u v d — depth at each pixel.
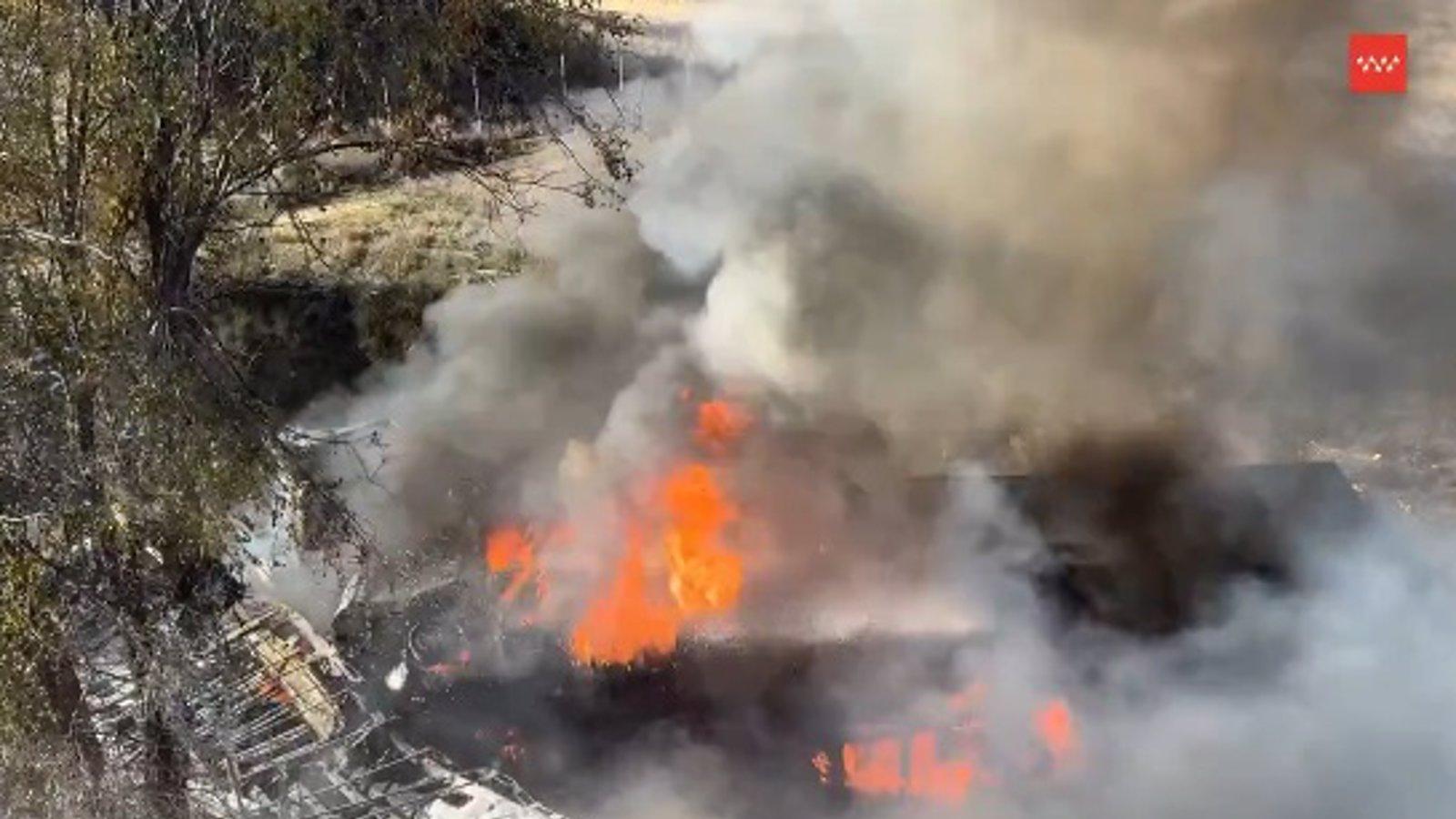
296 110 6.95
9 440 6.33
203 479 6.64
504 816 7.90
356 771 8.09
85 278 6.41
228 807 7.25
